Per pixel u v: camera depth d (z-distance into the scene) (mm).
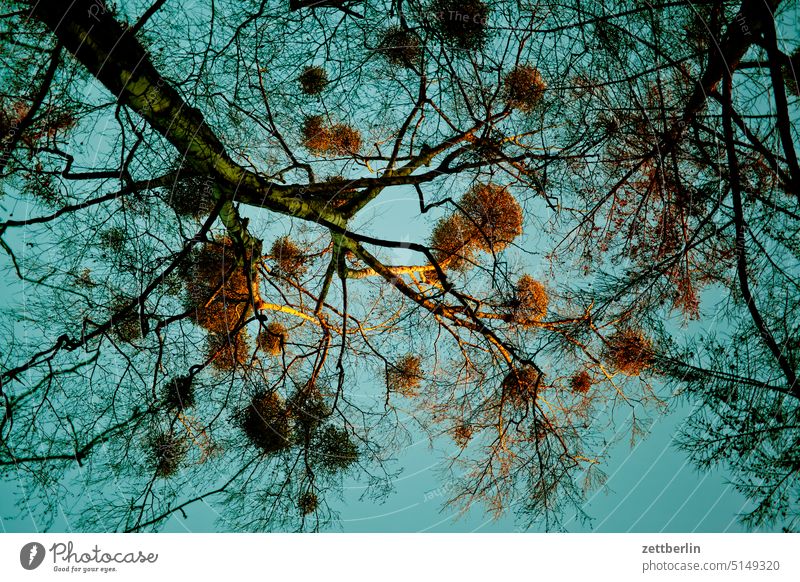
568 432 5988
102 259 5289
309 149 6305
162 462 5492
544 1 4809
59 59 4648
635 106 4625
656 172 4699
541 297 5797
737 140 4410
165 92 4422
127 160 4562
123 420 5613
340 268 6488
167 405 5574
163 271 5383
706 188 4742
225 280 5355
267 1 5055
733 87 4488
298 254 6707
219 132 5254
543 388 6133
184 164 4953
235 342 5680
